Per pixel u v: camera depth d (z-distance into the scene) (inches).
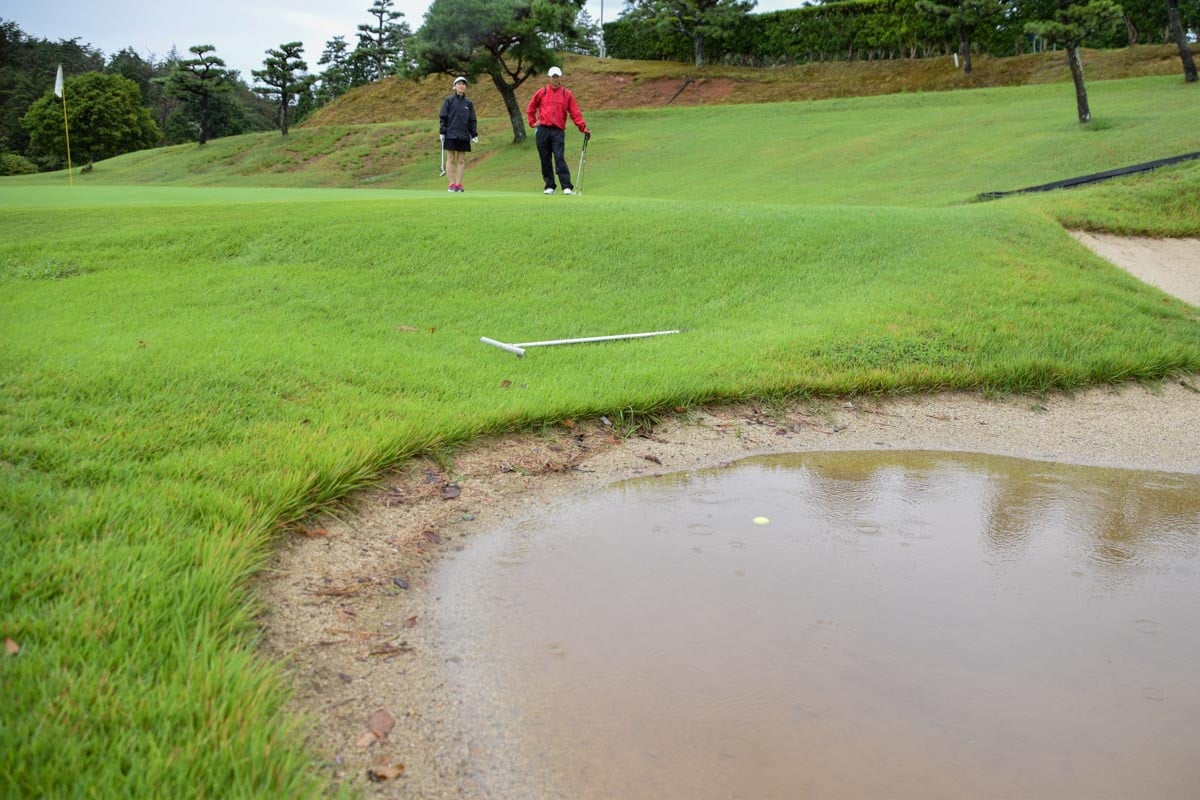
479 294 268.1
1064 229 371.9
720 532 128.5
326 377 176.6
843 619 101.7
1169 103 812.6
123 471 119.7
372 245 303.1
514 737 77.7
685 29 1747.0
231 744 67.0
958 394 213.0
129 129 2162.9
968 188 607.2
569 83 1809.8
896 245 317.7
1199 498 152.9
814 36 1619.1
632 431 173.9
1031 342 236.2
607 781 72.2
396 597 104.0
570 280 281.4
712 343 228.2
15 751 62.2
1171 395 219.8
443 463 146.4
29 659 73.6
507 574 111.8
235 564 97.4
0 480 110.7
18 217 352.5
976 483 157.1
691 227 329.4
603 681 87.0
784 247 312.0
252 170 1504.7
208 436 137.9
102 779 60.7
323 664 87.2
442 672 87.9
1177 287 331.9
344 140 1571.1
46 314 219.8
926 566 118.4
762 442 176.6
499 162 1216.2
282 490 118.1
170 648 79.6
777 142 997.2
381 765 72.6
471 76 1326.3
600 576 111.9
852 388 205.5
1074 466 170.6
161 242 305.9
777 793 71.2
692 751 76.4
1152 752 78.7
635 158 1061.8
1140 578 117.0
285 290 254.8
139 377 161.2
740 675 88.8
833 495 147.3
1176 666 94.0
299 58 1738.4
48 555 91.5
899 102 1175.0
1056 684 89.3
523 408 167.5
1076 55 750.5
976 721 82.3
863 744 78.1
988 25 1392.7
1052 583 114.3
